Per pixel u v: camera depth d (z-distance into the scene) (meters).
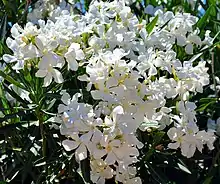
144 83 0.64
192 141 0.67
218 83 0.89
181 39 0.81
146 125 0.65
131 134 0.58
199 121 0.83
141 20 0.84
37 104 0.65
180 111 0.68
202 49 0.85
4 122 0.73
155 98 0.63
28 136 0.69
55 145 0.69
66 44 0.63
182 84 0.70
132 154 0.58
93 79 0.60
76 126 0.58
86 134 0.58
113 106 0.60
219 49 0.90
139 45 0.75
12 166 0.71
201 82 0.72
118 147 0.58
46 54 0.61
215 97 0.81
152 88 0.64
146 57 0.70
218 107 0.83
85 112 0.59
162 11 0.91
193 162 0.81
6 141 0.72
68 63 0.62
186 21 0.82
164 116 0.69
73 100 0.61
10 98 0.75
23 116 0.70
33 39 0.61
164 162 0.72
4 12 0.92
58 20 0.69
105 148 0.58
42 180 0.71
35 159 0.69
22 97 0.70
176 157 0.73
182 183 0.80
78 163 0.67
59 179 0.71
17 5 0.95
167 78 0.74
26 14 0.91
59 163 0.68
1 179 0.74
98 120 0.58
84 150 0.58
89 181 0.63
